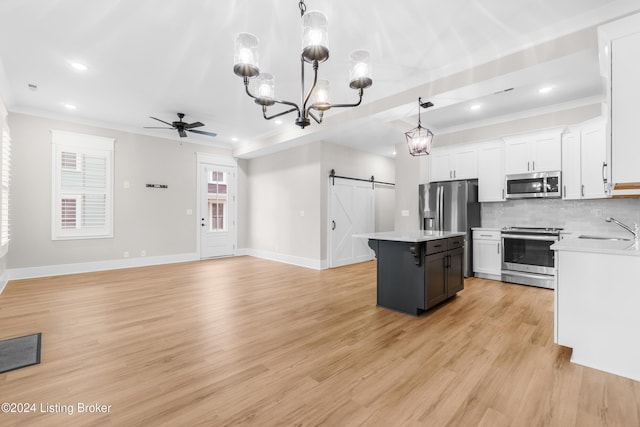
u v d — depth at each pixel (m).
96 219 5.29
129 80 3.63
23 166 4.62
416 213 5.64
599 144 3.74
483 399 1.76
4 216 3.84
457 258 3.78
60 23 2.54
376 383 1.92
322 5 2.32
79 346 2.43
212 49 2.96
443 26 2.57
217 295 3.92
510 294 3.96
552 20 2.48
